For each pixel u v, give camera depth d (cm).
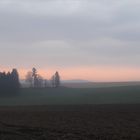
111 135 2700
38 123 3556
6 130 2967
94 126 3278
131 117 4109
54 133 2802
